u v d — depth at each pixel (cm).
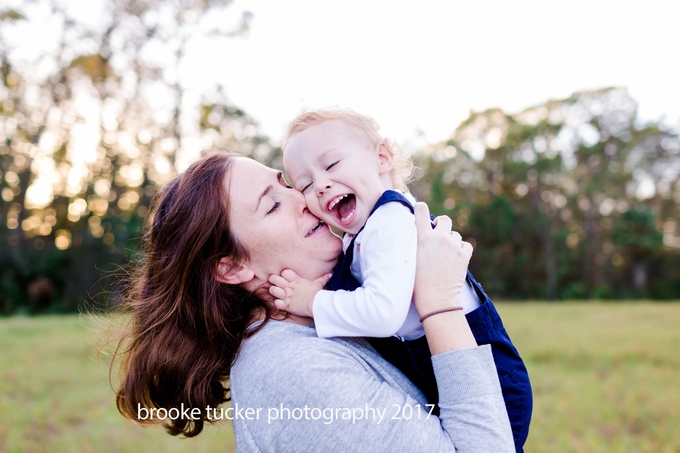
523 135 3067
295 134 171
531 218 3102
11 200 2336
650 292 3120
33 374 714
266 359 130
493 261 3112
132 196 2475
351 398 120
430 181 3092
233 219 147
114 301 188
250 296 151
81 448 468
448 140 3228
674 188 3281
